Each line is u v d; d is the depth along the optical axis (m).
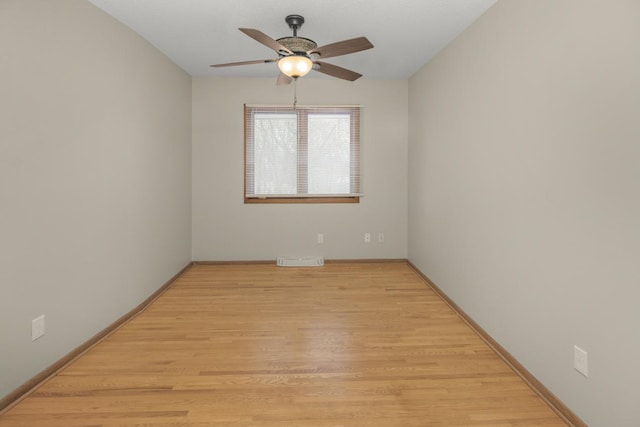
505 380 2.34
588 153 1.82
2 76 1.97
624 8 1.60
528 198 2.35
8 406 2.03
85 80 2.67
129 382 2.29
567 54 1.97
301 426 1.90
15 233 2.07
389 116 5.22
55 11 2.36
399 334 3.01
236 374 2.39
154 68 3.81
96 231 2.82
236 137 5.12
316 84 5.14
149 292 3.74
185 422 1.92
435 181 4.12
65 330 2.50
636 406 1.57
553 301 2.11
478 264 3.07
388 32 3.39
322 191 5.23
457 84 3.49
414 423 1.93
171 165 4.32
